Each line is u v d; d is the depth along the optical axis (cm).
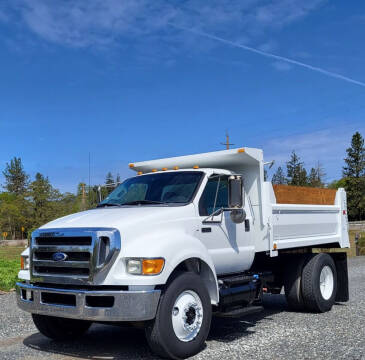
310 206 934
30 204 6106
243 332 750
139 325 584
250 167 816
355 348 632
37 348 682
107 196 805
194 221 677
